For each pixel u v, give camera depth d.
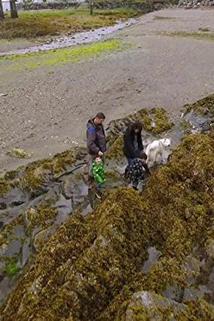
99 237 8.88
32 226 12.45
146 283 8.09
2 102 26.25
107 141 17.73
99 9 69.25
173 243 9.03
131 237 9.07
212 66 31.84
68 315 7.82
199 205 9.98
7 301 9.71
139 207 9.59
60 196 13.73
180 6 68.31
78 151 16.25
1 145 21.14
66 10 68.75
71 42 45.47
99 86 28.33
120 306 7.43
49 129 22.81
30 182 14.75
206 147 11.62
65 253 9.30
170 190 10.44
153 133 17.53
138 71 30.95
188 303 7.52
